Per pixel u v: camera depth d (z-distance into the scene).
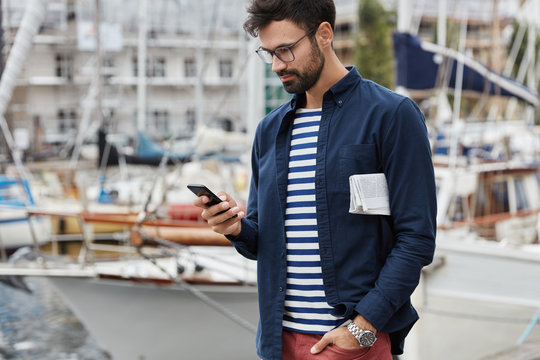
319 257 1.72
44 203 10.47
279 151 1.80
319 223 1.71
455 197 7.39
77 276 5.81
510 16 17.41
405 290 1.62
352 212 1.66
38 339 9.38
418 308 4.60
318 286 1.73
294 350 1.77
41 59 28.42
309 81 1.70
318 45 1.69
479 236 7.43
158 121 30.91
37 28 7.52
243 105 16.98
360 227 1.69
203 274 5.61
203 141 10.64
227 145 11.58
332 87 1.73
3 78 7.40
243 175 11.73
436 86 7.90
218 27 12.37
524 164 9.40
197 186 1.68
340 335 1.65
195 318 5.76
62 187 11.68
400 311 1.73
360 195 1.64
